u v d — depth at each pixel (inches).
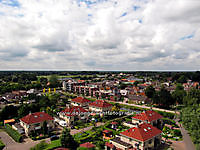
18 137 2037.4
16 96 5206.7
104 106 3267.7
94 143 1932.8
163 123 2851.9
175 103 4264.3
